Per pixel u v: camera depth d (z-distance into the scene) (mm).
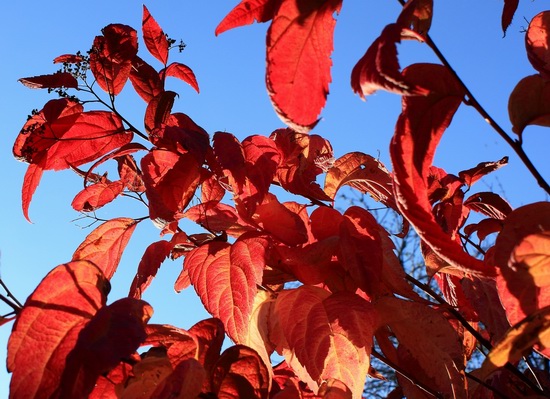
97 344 386
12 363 392
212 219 582
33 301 405
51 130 604
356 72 364
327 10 382
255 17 455
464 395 494
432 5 404
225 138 538
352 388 487
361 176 620
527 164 403
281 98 379
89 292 415
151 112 597
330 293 528
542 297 404
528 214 410
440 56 387
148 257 582
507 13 503
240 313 513
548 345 401
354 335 495
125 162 640
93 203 631
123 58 628
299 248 543
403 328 512
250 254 530
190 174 551
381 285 540
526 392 589
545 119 409
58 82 609
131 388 420
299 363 513
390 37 350
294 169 600
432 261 588
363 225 543
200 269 529
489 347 570
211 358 463
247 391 458
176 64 666
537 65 463
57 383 391
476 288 582
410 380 543
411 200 378
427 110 386
